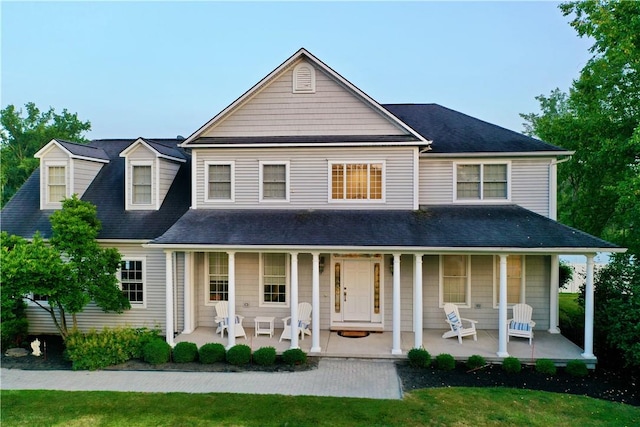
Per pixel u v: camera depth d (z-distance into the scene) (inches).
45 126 1648.6
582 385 427.8
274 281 617.9
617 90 706.8
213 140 612.7
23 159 1477.6
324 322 607.2
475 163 614.5
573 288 984.3
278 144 593.0
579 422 345.7
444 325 601.6
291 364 486.6
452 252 495.5
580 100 777.6
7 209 665.6
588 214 769.6
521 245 482.9
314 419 350.0
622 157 686.5
